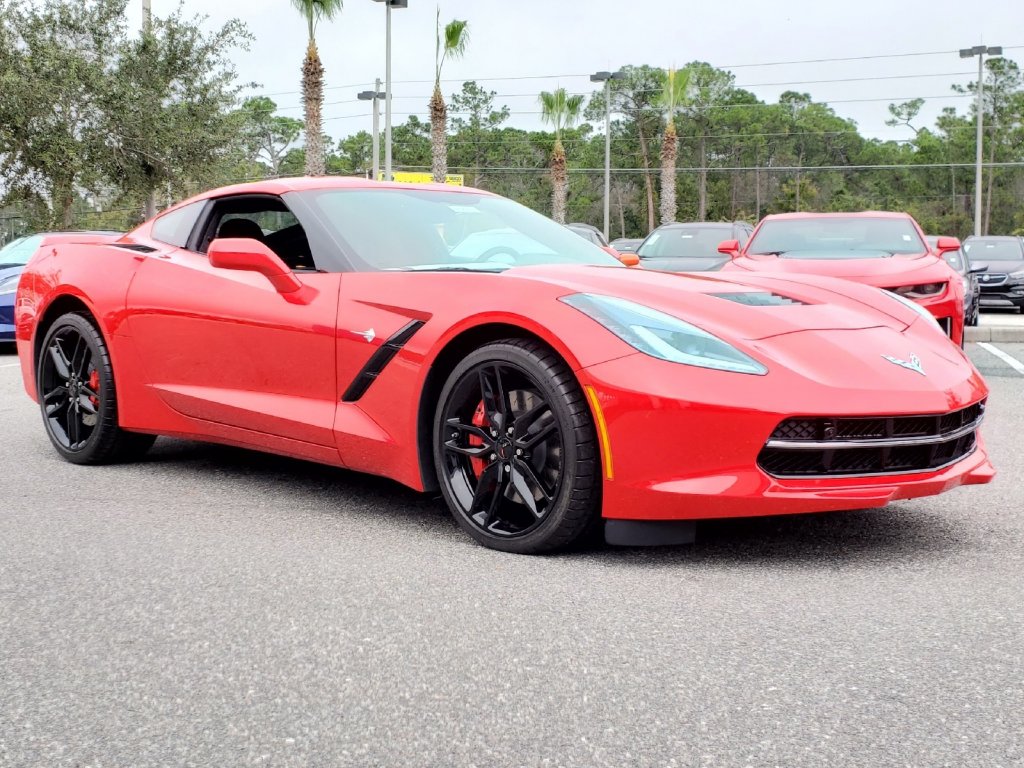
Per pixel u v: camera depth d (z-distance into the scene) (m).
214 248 3.48
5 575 2.77
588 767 1.67
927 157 89.38
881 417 2.77
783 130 90.69
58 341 4.50
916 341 3.21
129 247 4.40
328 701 1.94
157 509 3.55
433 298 3.21
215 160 21.47
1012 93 87.88
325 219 3.69
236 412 3.74
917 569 2.78
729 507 2.72
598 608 2.46
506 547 2.99
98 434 4.31
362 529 3.27
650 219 84.62
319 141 29.81
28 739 1.80
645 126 85.12
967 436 3.13
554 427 2.90
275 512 3.51
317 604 2.51
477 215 4.00
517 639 2.25
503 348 2.97
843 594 2.55
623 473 2.78
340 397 3.43
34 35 20.41
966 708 1.86
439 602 2.52
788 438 2.73
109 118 20.48
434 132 34.12
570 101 45.00
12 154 20.41
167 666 2.12
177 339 3.97
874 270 7.75
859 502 2.79
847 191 91.38
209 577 2.74
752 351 2.84
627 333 2.84
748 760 1.68
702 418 2.72
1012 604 2.46
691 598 2.53
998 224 88.81
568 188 85.12
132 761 1.71
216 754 1.74
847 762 1.67
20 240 11.06
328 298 3.48
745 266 8.18
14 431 5.30
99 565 2.86
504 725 1.83
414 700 1.94
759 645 2.20
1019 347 10.12
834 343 2.96
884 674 2.03
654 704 1.91
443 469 3.13
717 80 89.38
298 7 29.33
